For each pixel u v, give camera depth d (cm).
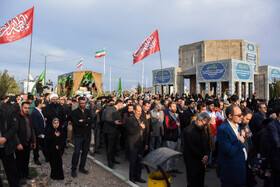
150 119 664
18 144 461
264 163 360
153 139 710
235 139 333
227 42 2845
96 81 3008
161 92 3241
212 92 2802
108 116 641
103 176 556
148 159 361
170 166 586
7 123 414
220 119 693
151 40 1148
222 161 342
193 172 393
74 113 566
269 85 2884
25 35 987
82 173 577
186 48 3097
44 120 647
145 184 523
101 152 827
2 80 2570
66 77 3216
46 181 502
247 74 2464
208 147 400
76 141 563
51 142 526
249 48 2886
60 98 919
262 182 542
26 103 507
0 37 968
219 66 2395
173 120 602
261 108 559
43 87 1265
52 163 529
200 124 393
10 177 430
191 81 3148
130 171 530
